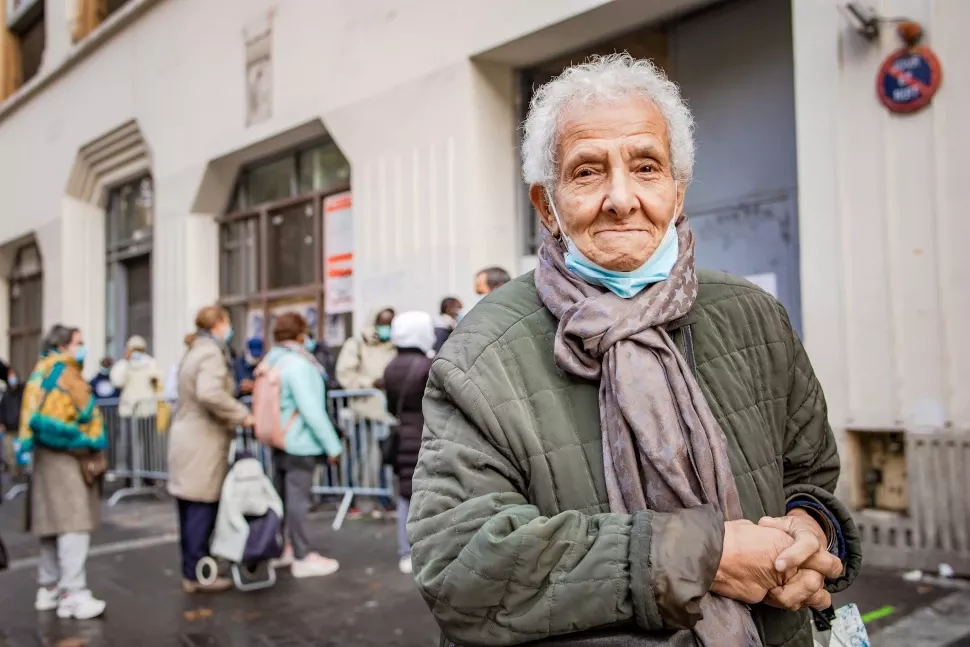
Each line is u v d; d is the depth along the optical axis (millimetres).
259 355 8266
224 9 9531
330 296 8664
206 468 4703
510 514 1101
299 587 4762
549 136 1295
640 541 1059
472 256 6691
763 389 1332
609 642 1073
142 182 12023
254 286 9789
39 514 4434
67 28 12930
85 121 12438
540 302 1323
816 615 1418
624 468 1160
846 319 4531
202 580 4770
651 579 1030
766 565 1108
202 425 4738
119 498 8805
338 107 7973
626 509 1154
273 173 9617
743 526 1141
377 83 7562
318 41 8234
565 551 1086
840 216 4562
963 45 4145
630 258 1242
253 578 4992
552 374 1239
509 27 6324
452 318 6008
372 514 6832
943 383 4188
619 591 1045
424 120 7105
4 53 15305
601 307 1218
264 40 8930
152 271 11672
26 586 5219
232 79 9406
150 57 10867
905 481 4379
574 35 6227
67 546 4406
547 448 1188
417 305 7176
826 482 1435
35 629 4215
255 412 5031
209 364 4699
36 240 14344
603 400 1208
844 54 4555
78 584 4422
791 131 5203
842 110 4562
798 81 4754
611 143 1238
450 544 1118
